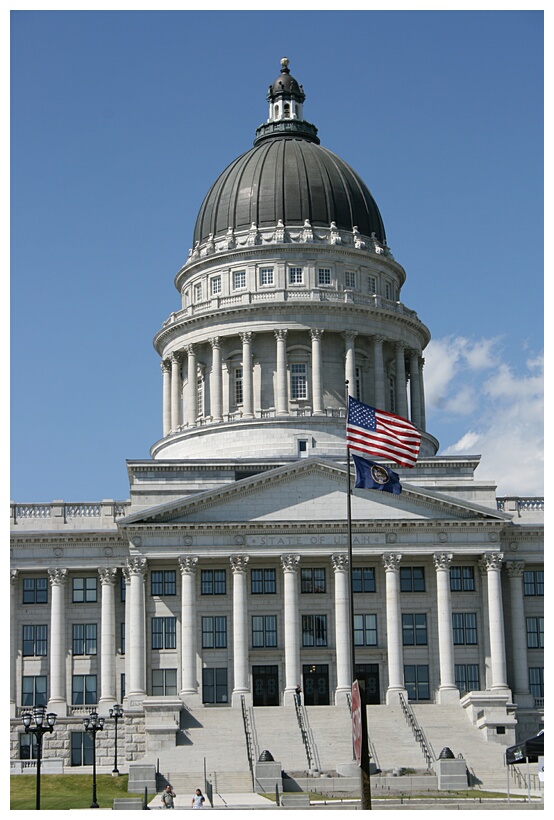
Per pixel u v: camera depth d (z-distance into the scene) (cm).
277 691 11669
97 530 12138
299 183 14925
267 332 14212
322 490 11819
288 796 8594
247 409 14038
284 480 11812
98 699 12006
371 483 8431
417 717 11056
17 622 12169
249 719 10775
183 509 11681
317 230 14725
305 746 10362
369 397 14338
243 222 14900
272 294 14338
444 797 8712
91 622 12181
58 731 11631
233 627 11619
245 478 11706
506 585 12256
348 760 10269
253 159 15275
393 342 14600
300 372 14225
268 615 11812
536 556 12231
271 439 13775
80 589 12256
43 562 12150
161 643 11719
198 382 14712
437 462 12762
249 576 11862
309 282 14488
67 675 12038
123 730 11494
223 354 14400
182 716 10850
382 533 11738
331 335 14312
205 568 11881
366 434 8538
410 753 10331
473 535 11806
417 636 11856
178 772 9875
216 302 14488
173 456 14275
